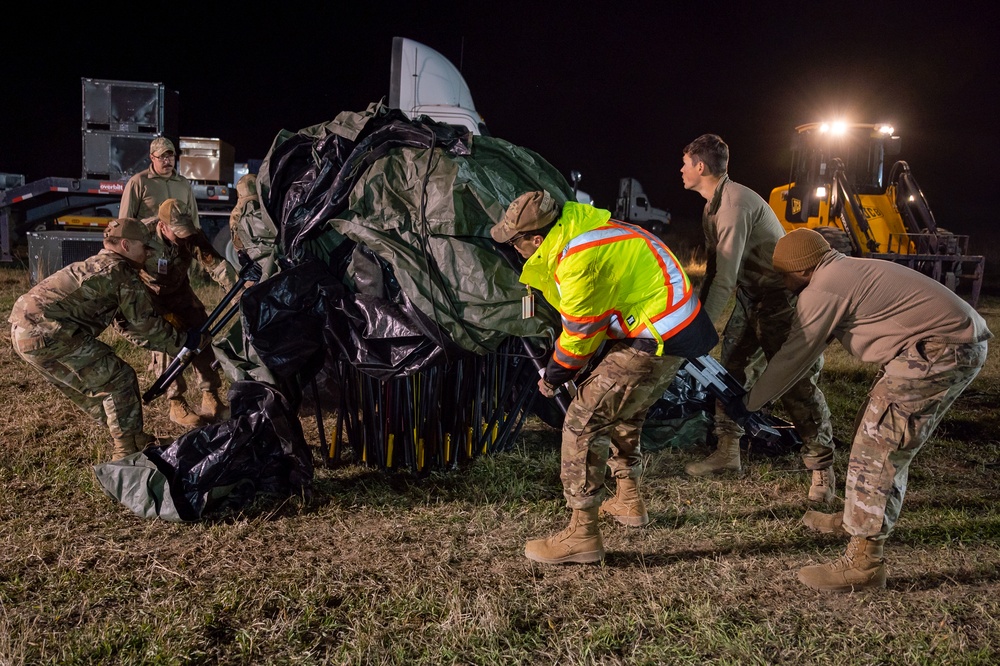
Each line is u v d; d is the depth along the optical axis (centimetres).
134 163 1220
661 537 349
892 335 286
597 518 321
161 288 462
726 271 368
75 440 448
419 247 376
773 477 427
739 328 428
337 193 389
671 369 307
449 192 370
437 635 267
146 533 339
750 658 257
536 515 367
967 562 327
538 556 321
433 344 377
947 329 277
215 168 1230
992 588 306
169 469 361
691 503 389
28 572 301
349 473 414
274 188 410
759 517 374
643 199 2605
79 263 385
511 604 287
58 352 375
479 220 374
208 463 364
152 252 439
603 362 308
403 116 418
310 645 260
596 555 320
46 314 370
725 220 369
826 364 699
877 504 287
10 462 410
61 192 1205
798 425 381
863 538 297
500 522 361
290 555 324
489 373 429
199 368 479
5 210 1240
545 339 373
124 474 361
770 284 390
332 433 464
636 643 264
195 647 258
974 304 1149
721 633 269
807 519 364
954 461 461
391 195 383
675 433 471
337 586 297
